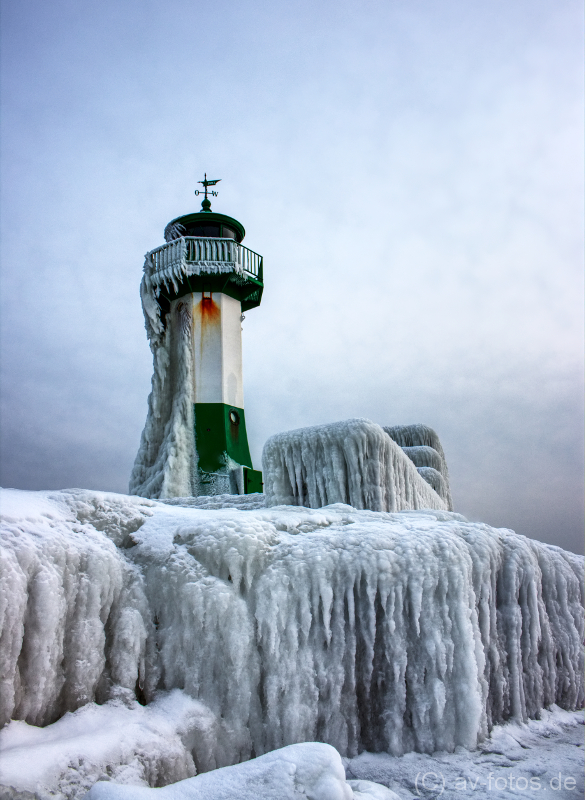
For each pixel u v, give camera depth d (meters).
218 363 20.48
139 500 6.44
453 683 5.79
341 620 5.77
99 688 4.98
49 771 3.74
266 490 9.43
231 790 3.56
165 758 4.49
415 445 19.67
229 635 5.41
